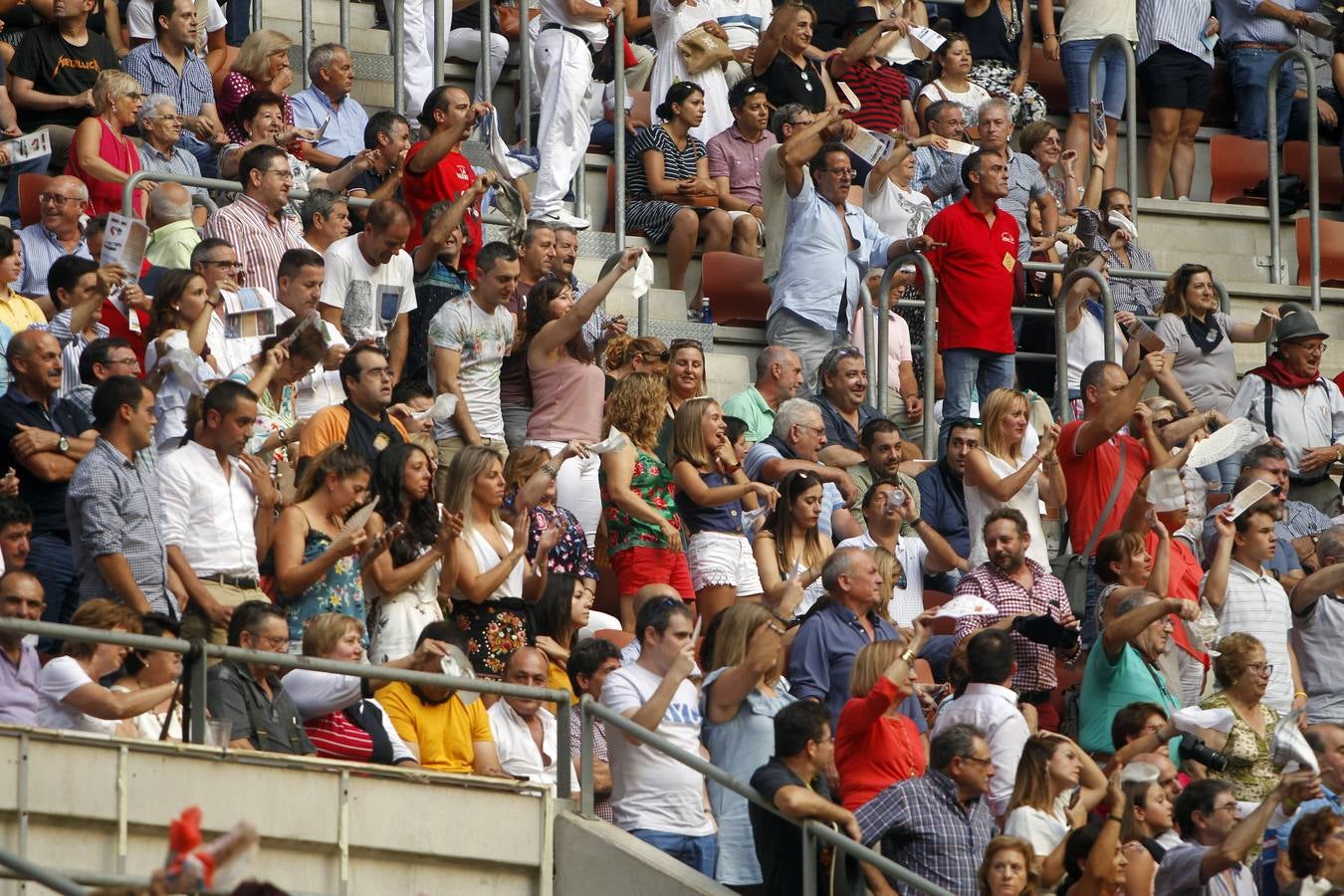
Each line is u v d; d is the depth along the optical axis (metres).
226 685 29.30
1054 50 60.78
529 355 40.88
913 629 33.00
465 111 45.56
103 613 29.45
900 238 50.31
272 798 29.08
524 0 50.03
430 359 40.69
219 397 32.84
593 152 53.22
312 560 32.28
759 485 38.38
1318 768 32.66
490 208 48.09
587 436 40.56
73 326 37.53
